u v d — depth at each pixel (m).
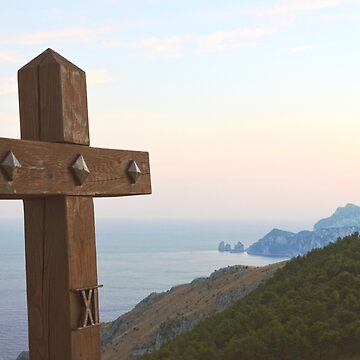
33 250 3.70
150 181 4.39
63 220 3.62
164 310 121.06
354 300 50.16
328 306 51.22
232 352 46.16
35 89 3.75
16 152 3.29
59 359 3.61
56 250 3.64
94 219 3.86
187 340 56.69
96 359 3.77
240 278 122.50
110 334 123.50
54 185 3.53
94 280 3.79
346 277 55.81
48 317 3.64
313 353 44.47
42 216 3.67
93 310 3.76
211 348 48.12
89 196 3.83
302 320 48.25
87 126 3.88
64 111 3.69
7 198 3.42
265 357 44.91
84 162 3.74
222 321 56.66
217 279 128.25
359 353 42.94
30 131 3.76
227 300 109.31
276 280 74.56
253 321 52.47
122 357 103.38
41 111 3.73
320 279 60.31
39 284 3.68
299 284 61.78
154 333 108.00
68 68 3.77
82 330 3.67
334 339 44.28
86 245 3.76
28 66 3.77
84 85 3.88
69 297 3.60
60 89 3.69
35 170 3.40
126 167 4.16
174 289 138.00
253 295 69.50
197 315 108.12
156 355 55.41
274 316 51.69
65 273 3.61
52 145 3.56
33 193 3.38
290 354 44.84
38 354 3.67
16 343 164.38
